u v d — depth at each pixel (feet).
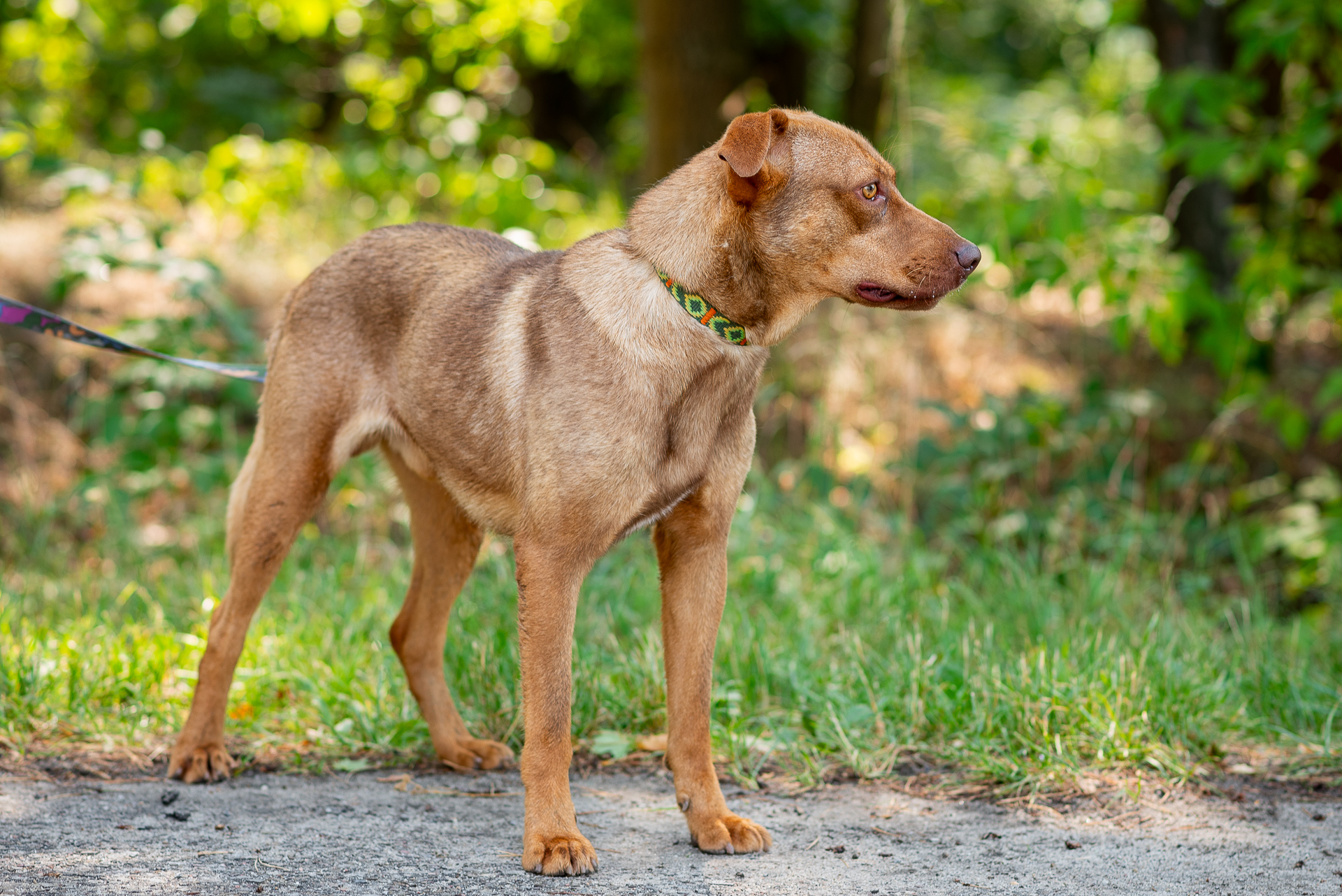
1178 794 12.17
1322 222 25.11
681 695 11.01
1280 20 22.21
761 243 10.50
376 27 40.45
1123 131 42.75
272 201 31.65
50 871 9.48
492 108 40.81
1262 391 24.35
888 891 9.73
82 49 39.45
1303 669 15.39
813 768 12.75
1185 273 22.48
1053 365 29.53
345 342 12.62
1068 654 14.42
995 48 58.13
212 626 12.55
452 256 12.52
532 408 10.69
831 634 16.65
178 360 13.50
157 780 12.19
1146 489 24.68
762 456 24.49
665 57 27.43
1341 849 10.82
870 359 25.04
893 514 22.04
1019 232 21.75
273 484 12.53
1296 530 20.71
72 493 20.56
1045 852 10.69
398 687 14.26
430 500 13.12
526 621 10.46
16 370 25.49
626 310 10.48
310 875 9.69
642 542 18.74
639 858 10.43
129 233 22.49
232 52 41.60
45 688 13.58
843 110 36.09
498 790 12.32
